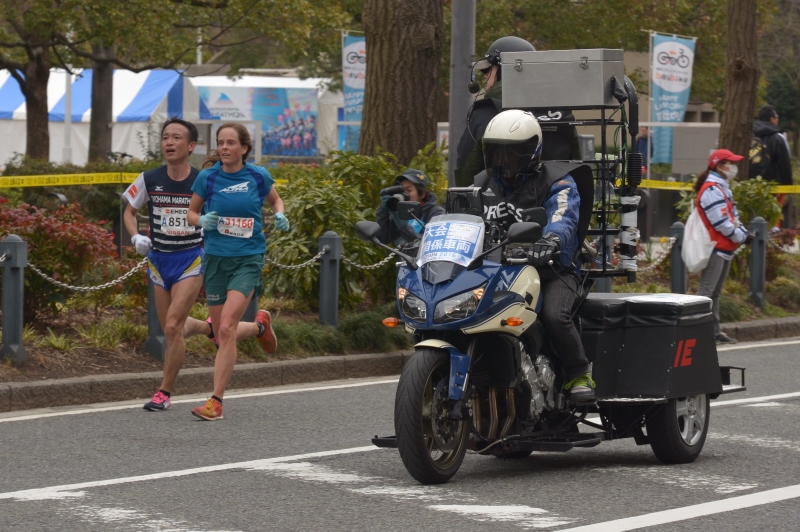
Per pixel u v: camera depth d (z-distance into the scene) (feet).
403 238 104.78
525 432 71.72
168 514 62.08
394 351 124.67
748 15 201.46
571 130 82.89
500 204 70.69
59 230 110.32
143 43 252.62
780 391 109.50
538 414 70.95
